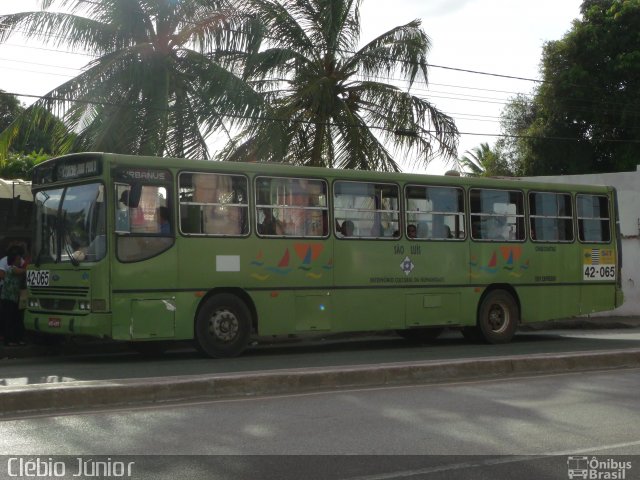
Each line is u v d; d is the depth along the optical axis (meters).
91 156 13.03
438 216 16.34
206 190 13.74
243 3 21.98
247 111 19.72
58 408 8.96
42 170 14.02
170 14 19.78
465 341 18.28
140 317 12.97
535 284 17.66
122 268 12.83
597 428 8.21
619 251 19.06
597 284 18.62
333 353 15.16
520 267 17.42
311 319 14.69
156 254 13.16
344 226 15.14
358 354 14.94
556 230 18.06
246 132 20.84
